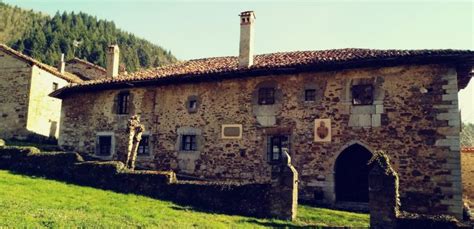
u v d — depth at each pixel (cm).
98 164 1386
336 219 1091
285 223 1013
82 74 3284
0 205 845
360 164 1443
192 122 1677
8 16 9550
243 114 1574
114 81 1822
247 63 1598
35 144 2228
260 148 1517
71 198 1094
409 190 1273
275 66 1478
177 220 940
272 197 1092
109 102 1900
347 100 1409
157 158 1720
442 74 1299
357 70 1417
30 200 978
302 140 1452
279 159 1493
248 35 1633
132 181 1306
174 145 1695
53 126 2622
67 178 1420
